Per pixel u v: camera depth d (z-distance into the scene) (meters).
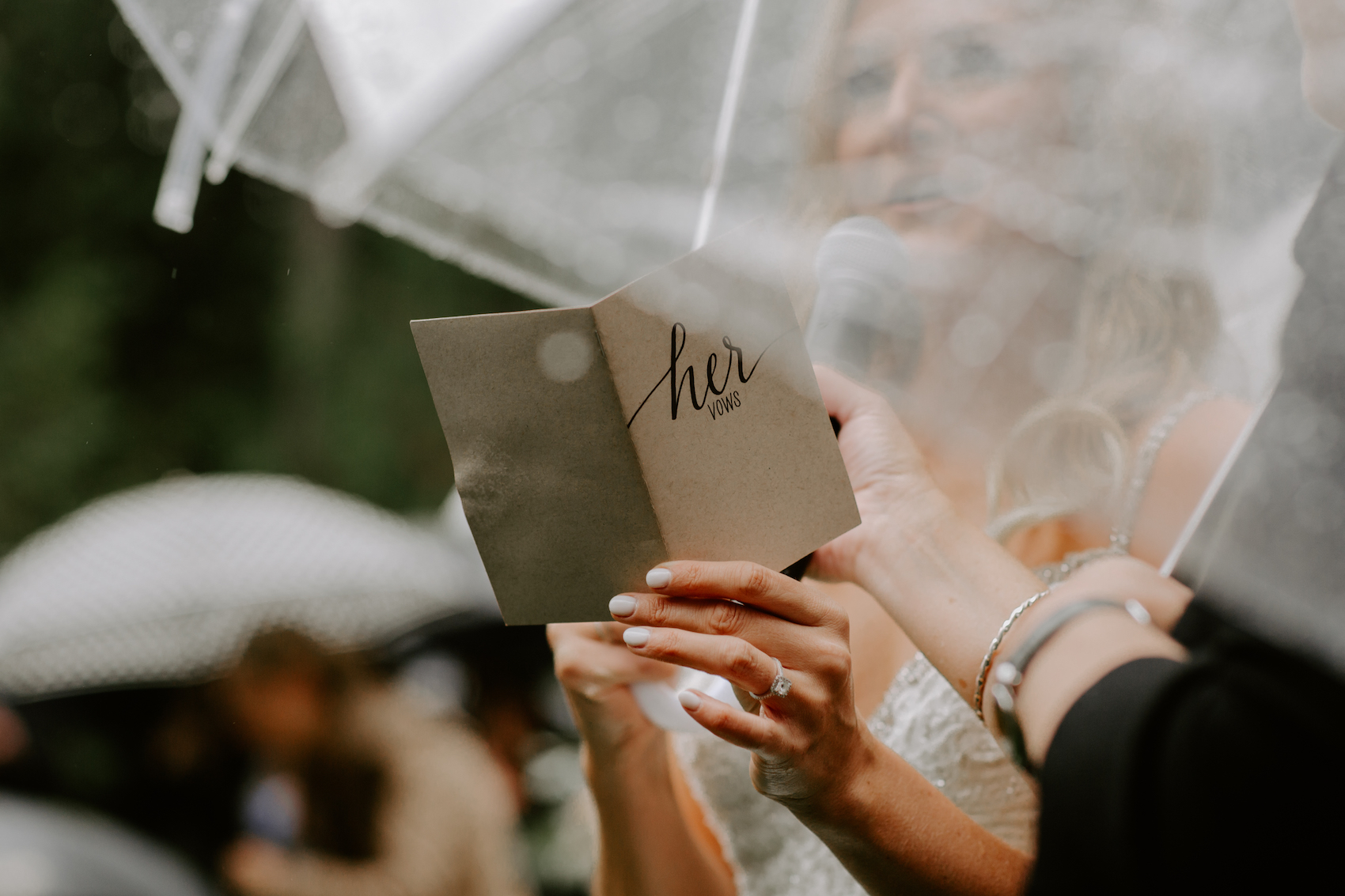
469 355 0.92
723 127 1.07
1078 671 0.92
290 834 2.81
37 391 6.66
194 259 7.33
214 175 1.38
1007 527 1.12
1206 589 0.82
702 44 1.08
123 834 2.52
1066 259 1.02
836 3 1.04
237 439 7.13
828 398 1.12
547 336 0.91
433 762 2.98
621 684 1.30
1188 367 1.06
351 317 7.28
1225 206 1.00
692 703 0.94
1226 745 0.75
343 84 1.21
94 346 6.85
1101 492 1.08
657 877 1.43
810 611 0.94
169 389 7.19
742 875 1.55
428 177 1.15
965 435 1.11
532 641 3.56
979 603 1.02
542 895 3.30
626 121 1.09
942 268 1.03
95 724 2.84
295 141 1.29
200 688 2.91
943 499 1.10
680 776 1.56
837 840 1.05
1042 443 1.08
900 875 1.05
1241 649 0.77
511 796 3.28
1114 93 0.99
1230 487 0.84
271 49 1.31
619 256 1.08
